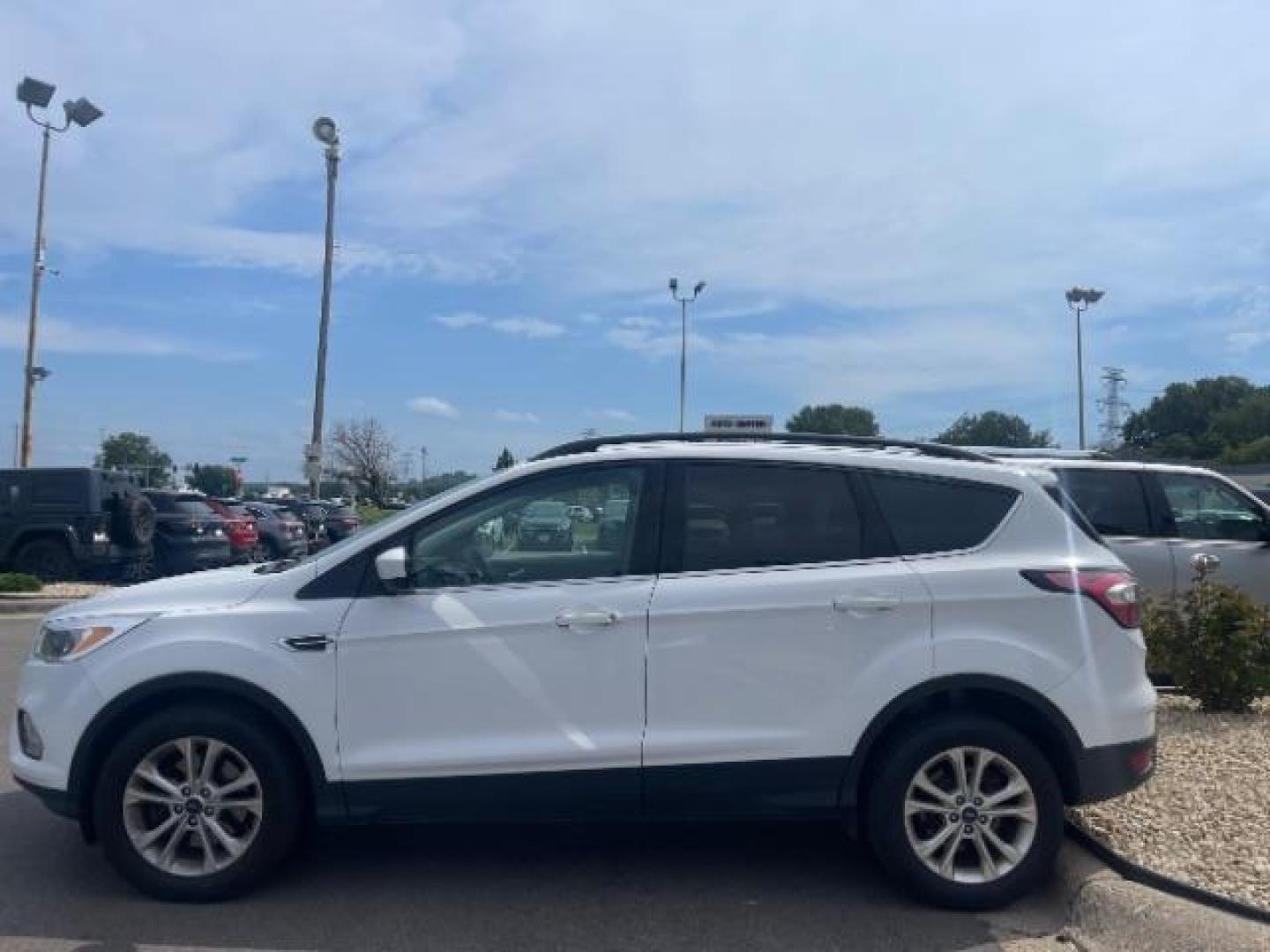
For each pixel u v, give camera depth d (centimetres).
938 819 485
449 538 504
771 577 489
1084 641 488
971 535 501
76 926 464
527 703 482
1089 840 521
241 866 485
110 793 484
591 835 584
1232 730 678
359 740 482
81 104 3012
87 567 1800
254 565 565
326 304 2667
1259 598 909
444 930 462
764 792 482
